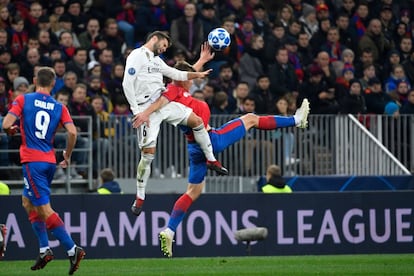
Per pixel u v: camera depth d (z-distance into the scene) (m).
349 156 52.88
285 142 52.19
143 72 33.31
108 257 42.88
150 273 35.47
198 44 56.16
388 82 60.03
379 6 63.94
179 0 58.41
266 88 53.62
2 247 34.19
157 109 33.28
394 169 52.44
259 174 51.97
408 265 38.50
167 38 33.75
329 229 44.78
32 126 32.62
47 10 57.47
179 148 51.09
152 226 43.25
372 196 45.31
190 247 43.47
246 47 56.97
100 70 52.56
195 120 33.44
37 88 33.16
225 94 52.19
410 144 53.44
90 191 49.91
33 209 33.09
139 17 57.56
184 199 34.59
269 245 44.19
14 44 53.16
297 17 61.56
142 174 33.56
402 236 45.50
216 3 59.59
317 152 52.62
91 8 58.06
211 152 33.84
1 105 49.62
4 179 49.50
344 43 61.34
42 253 33.09
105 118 50.41
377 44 61.69
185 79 33.50
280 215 44.34
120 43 56.19
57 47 53.53
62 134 49.53
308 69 57.03
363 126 52.84
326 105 55.56
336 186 51.47
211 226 43.66
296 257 43.03
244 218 44.00
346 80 57.25
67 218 42.72
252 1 59.69
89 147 49.69
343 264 39.09
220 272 35.75
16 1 55.69
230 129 34.53
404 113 55.91
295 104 53.75
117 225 43.06
